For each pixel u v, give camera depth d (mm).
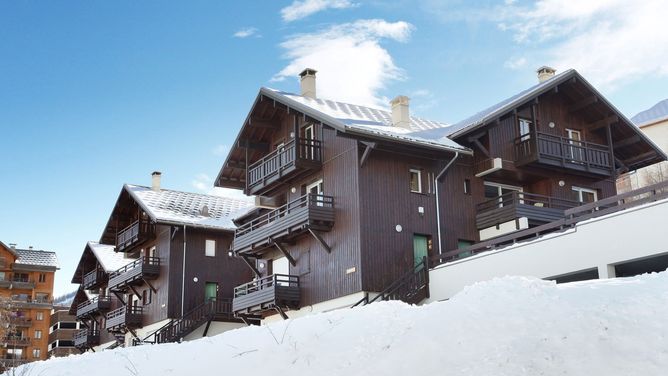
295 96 30938
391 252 27109
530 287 11148
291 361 11102
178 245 41062
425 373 9359
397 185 28016
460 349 9648
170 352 14438
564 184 30891
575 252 20438
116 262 49031
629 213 19172
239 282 42406
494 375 8773
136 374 13117
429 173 29031
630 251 19000
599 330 9148
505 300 10766
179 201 43906
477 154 29859
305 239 29766
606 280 12016
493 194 30531
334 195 28359
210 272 41594
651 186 19141
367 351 10586
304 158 28953
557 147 29500
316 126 30016
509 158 29547
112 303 50188
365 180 27281
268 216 33312
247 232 35000
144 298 43438
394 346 10398
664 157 32312
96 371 14219
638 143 32406
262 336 13234
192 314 39500
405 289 25828
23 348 73188
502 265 22641
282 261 31609
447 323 10492
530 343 9250
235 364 11797
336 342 11320
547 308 10148
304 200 30234
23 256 79062
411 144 26906
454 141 29047
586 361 8586
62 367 15398
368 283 26250
